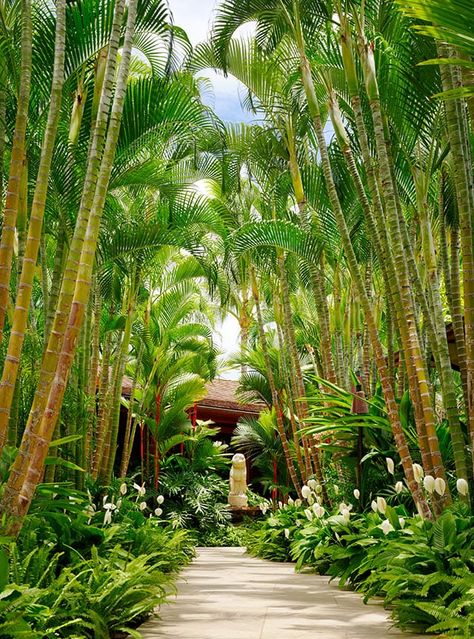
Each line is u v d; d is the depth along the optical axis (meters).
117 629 4.32
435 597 4.73
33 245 5.13
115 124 5.36
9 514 4.75
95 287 10.56
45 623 3.66
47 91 6.18
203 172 12.08
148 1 6.72
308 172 10.80
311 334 16.39
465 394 7.78
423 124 7.22
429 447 6.61
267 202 13.17
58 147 6.97
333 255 10.88
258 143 11.79
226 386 23.66
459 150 5.87
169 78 7.41
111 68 5.45
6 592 3.44
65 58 6.08
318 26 8.83
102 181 5.23
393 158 7.95
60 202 6.99
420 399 6.77
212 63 11.45
